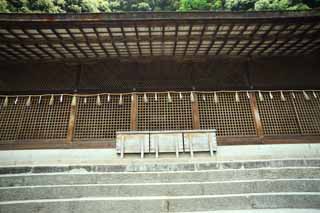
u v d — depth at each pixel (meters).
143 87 9.97
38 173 5.82
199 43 9.03
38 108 9.72
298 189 4.88
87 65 10.27
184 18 7.66
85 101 9.79
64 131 9.48
